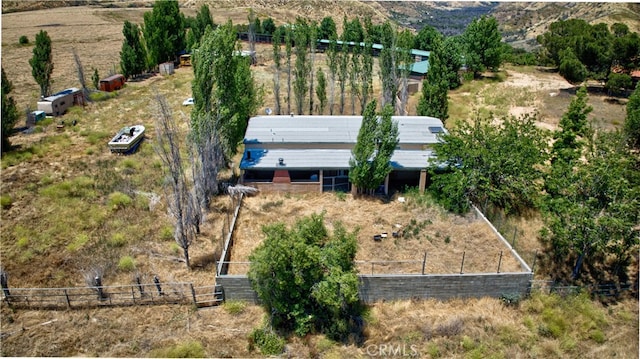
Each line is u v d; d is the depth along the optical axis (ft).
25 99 165.99
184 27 256.93
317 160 102.12
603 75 176.14
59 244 83.30
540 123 145.89
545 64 219.00
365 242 84.23
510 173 92.73
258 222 91.30
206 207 95.30
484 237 86.33
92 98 167.94
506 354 62.95
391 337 65.57
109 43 288.10
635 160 90.89
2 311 67.87
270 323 65.67
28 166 113.09
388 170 96.63
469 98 174.50
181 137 131.54
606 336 67.62
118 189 102.12
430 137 109.50
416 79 186.09
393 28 142.10
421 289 71.87
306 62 162.81
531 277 72.43
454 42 186.39
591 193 77.20
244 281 69.77
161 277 75.20
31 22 354.95
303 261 61.41
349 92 179.52
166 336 64.44
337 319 65.62
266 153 105.09
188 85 193.67
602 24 180.65
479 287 72.33
